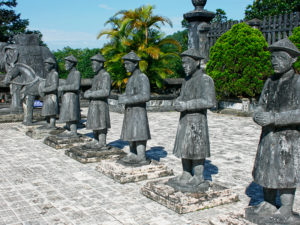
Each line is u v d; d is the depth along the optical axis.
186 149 5.65
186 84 5.77
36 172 7.72
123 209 5.67
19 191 6.52
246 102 17.19
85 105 21.28
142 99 7.07
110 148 9.05
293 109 4.21
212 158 9.05
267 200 4.65
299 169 4.27
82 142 10.25
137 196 6.25
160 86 19.95
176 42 20.03
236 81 16.73
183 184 5.95
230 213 4.80
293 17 15.92
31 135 11.58
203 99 5.48
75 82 9.82
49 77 11.24
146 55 19.12
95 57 8.41
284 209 4.47
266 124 4.25
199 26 18.52
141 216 5.39
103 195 6.31
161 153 9.58
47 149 9.93
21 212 5.57
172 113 18.84
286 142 4.27
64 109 10.08
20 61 14.39
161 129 13.54
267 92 4.52
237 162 8.66
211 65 17.73
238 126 14.20
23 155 9.26
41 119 14.79
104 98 8.65
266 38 18.00
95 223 5.16
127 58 7.13
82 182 7.04
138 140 7.31
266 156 4.37
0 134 12.25
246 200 6.06
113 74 21.00
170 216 5.38
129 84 7.30
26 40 14.79
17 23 29.48
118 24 20.44
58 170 7.88
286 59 4.23
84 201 6.03
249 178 7.38
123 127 7.48
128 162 7.50
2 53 14.90
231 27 18.06
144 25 19.48
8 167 8.12
